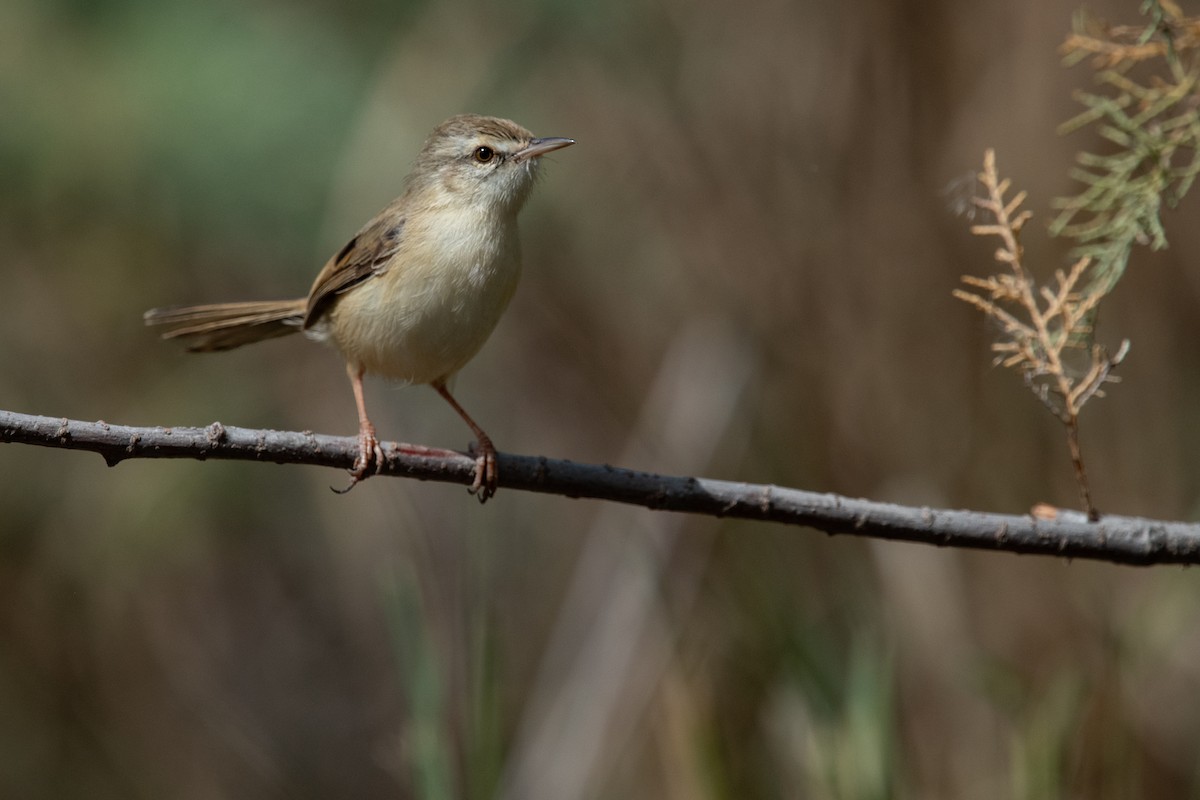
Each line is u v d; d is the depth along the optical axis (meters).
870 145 11.93
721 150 12.46
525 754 10.16
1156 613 10.16
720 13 12.53
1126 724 9.29
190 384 13.10
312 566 13.74
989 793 9.74
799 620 9.16
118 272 12.54
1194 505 11.45
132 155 10.73
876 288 11.94
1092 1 11.07
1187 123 6.79
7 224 11.95
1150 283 11.58
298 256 11.80
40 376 12.78
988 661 9.71
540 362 13.74
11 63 10.80
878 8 11.78
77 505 12.80
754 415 11.80
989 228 6.11
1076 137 11.12
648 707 10.20
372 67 11.30
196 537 13.15
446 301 8.48
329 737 13.51
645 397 12.97
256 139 10.70
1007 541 6.21
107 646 13.19
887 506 6.32
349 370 9.05
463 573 7.96
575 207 12.91
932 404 11.75
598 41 12.56
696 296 12.52
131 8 10.80
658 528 10.51
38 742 12.82
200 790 13.17
